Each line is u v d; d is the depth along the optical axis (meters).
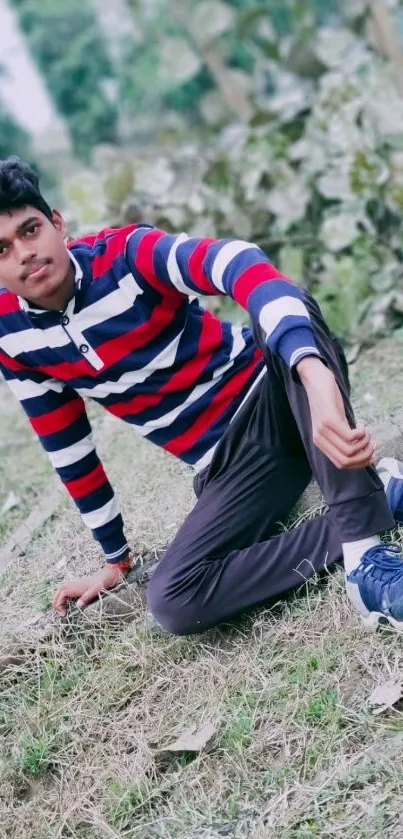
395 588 2.05
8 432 4.16
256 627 2.33
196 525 2.34
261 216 4.33
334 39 4.88
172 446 2.43
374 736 1.92
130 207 4.32
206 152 4.43
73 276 2.21
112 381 2.32
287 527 2.47
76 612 2.53
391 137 4.15
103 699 2.32
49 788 2.20
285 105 4.52
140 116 11.87
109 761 2.17
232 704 2.14
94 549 2.84
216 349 2.35
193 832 1.90
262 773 1.97
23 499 3.57
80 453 2.46
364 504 2.05
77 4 11.80
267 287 1.94
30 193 2.11
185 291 2.14
